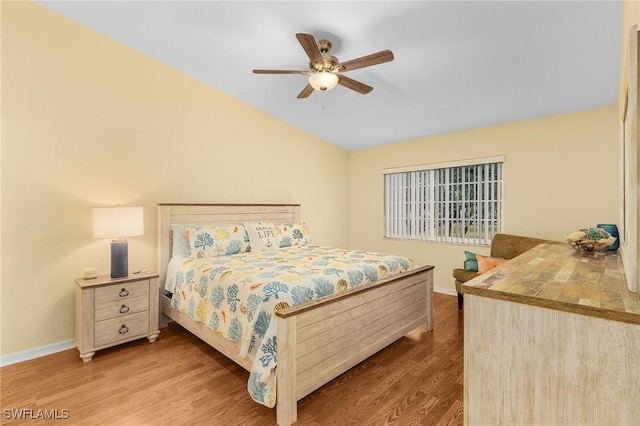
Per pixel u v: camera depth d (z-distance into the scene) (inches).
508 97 121.8
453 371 89.4
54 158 103.3
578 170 127.5
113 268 106.0
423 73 111.8
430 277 120.0
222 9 94.7
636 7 47.0
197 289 100.1
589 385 38.5
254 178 161.6
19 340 97.0
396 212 189.9
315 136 191.8
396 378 85.7
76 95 107.7
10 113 95.6
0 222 94.4
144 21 104.8
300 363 71.3
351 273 94.0
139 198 123.0
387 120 157.2
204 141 142.4
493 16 81.7
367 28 92.0
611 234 91.8
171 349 104.3
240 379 85.5
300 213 181.9
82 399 76.2
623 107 67.3
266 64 122.9
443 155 166.7
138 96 122.4
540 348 41.6
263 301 74.1
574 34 84.5
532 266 64.2
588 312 37.9
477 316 46.6
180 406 73.6
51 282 102.7
